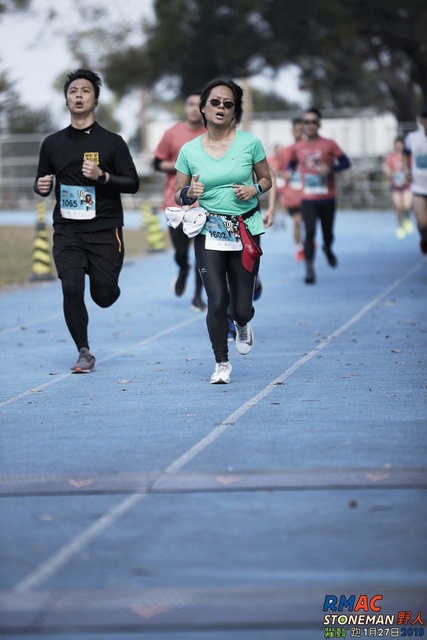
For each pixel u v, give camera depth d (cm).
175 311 2858
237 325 1814
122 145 1914
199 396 1677
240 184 1728
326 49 9819
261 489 1155
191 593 871
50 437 1427
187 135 2655
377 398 1622
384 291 3167
